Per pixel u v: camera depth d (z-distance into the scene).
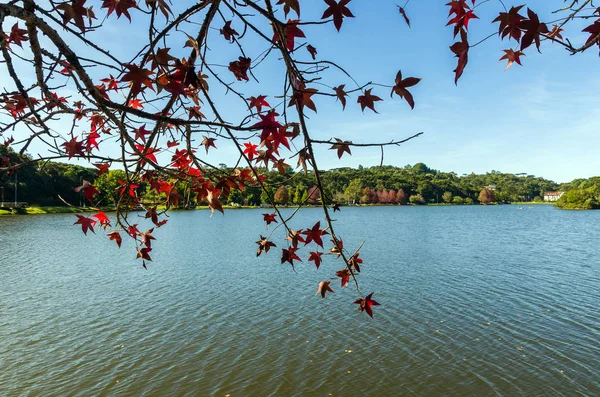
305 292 17.61
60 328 13.32
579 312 14.13
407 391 9.36
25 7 1.21
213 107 1.51
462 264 23.56
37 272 21.95
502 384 9.52
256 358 11.14
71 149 1.67
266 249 2.06
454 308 14.82
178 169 2.13
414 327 13.05
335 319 13.98
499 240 36.16
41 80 1.37
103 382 9.90
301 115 1.48
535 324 13.05
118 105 1.23
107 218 2.11
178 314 14.76
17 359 11.06
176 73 1.44
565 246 31.84
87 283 19.36
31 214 65.19
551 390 9.19
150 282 19.59
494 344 11.62
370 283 18.77
